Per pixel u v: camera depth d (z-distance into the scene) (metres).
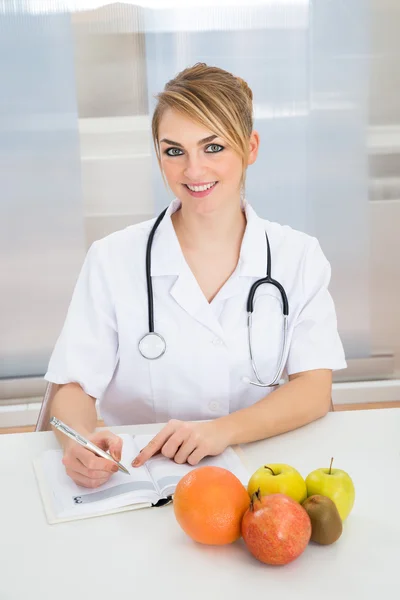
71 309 1.44
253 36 2.64
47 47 2.57
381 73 2.69
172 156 1.30
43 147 2.65
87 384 1.39
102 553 0.90
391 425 1.27
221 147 1.28
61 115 2.63
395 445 1.19
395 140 2.74
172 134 1.26
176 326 1.41
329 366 1.42
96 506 1.00
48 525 0.96
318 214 2.78
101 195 2.70
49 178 2.67
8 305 2.74
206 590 0.82
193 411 1.44
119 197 2.71
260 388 1.46
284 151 2.73
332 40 2.66
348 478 0.95
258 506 0.86
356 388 2.85
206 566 0.86
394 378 2.91
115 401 1.49
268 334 1.43
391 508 0.99
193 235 1.41
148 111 2.65
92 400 1.40
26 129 2.63
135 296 1.42
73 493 1.04
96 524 0.96
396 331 2.89
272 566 0.86
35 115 2.62
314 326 1.44
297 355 1.43
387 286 2.85
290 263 1.47
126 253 1.45
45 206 2.69
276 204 2.77
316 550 0.89
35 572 0.86
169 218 1.45
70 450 1.09
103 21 2.57
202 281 1.43
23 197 2.67
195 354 1.41
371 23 2.65
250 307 1.41
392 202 2.79
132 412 1.48
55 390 1.42
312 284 1.47
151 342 1.39
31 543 0.92
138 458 1.12
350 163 2.75
